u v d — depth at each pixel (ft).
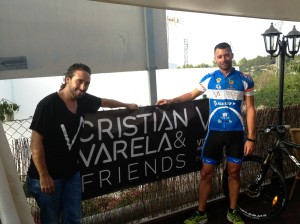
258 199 11.55
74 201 7.54
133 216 10.00
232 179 9.81
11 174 4.19
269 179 11.27
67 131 7.03
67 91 7.02
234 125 9.36
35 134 6.68
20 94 26.78
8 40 9.38
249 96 9.41
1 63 9.34
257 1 8.77
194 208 10.86
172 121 9.97
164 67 12.84
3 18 9.27
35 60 9.83
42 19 9.84
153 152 9.78
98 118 8.82
